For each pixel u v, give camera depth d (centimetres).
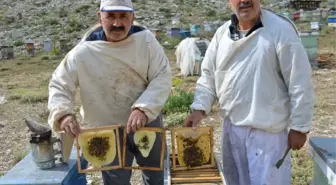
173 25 3022
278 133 292
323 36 2347
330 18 2823
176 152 306
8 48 2175
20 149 645
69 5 3919
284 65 278
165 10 3600
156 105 289
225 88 298
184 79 1218
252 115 286
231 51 292
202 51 1320
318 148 316
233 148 307
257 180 292
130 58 293
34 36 2917
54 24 3272
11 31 3105
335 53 1645
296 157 530
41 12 3722
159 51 306
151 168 290
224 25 313
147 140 286
